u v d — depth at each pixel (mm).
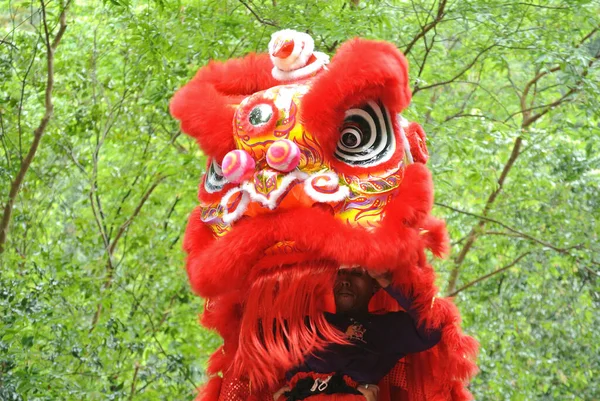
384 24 8891
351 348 4055
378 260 3639
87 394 7402
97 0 9984
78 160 9570
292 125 3758
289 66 4082
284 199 3734
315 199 3691
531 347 11555
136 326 8602
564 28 8836
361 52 3717
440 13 8594
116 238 9242
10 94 8875
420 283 3990
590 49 10875
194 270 3922
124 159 9789
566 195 10461
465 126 9508
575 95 9102
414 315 4039
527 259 11398
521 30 8562
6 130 8688
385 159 3791
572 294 11562
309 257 3748
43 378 7086
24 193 8727
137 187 9430
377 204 3758
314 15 7906
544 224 10742
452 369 4102
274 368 3910
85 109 9227
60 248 8898
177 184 9414
